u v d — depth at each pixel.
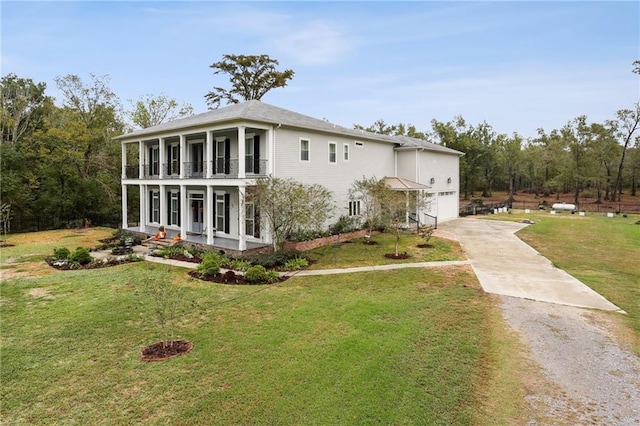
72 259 16.23
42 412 5.93
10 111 30.66
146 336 8.80
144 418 5.75
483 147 57.84
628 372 7.31
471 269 15.30
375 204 20.45
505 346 8.32
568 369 7.39
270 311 10.41
